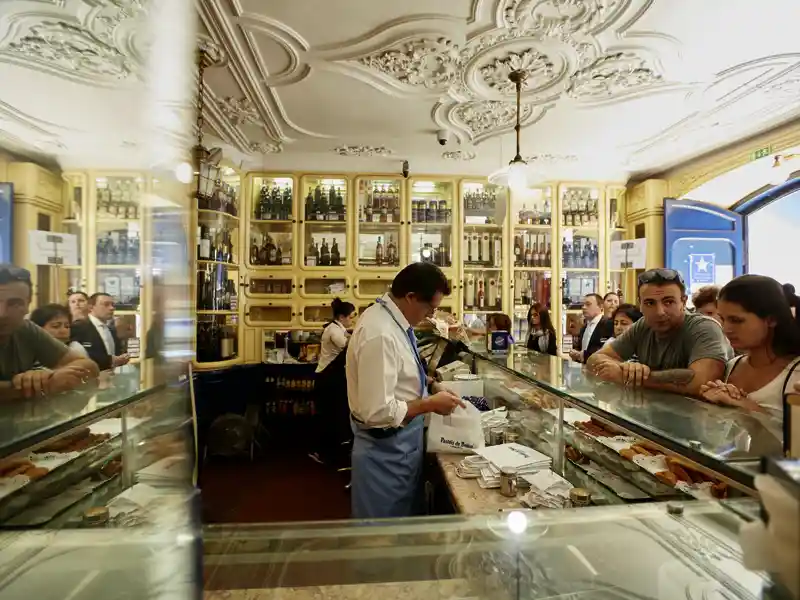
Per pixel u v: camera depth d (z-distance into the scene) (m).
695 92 2.89
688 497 0.97
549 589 0.80
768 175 3.85
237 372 4.08
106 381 0.90
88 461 0.94
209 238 3.82
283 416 4.33
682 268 4.17
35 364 0.80
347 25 2.21
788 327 1.20
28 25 0.88
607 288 4.62
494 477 1.39
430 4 2.06
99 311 0.89
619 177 4.61
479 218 4.54
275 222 4.33
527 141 3.81
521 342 4.45
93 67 0.90
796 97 2.98
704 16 2.12
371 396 1.54
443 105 3.11
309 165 4.32
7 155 0.82
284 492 3.11
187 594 0.75
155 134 0.95
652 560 0.83
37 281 0.80
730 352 1.48
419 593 0.80
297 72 2.65
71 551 0.77
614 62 2.53
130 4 0.90
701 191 4.27
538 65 2.56
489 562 0.86
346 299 4.38
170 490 0.97
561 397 1.39
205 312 3.75
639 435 1.00
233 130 3.59
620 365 1.50
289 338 4.34
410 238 4.43
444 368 2.80
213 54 2.41
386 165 4.38
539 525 0.95
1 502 0.78
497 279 4.59
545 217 4.62
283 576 0.82
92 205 0.88
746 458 0.77
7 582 0.70
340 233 4.50
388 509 1.65
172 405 1.00
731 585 0.72
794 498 0.44
